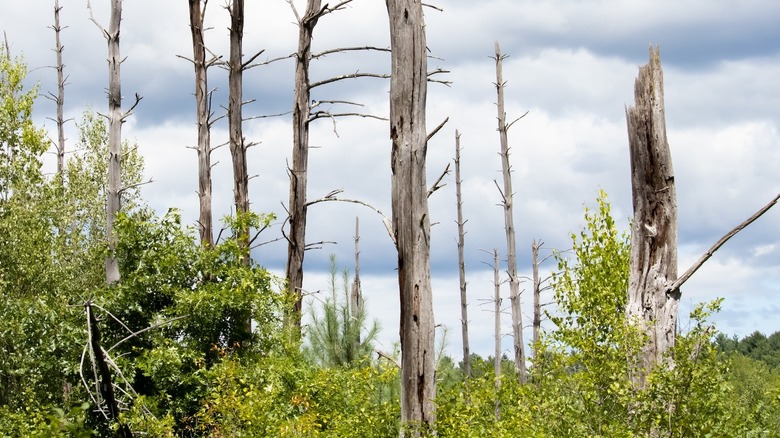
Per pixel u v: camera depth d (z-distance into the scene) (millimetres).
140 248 16219
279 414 13250
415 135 10867
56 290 21703
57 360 15125
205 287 15906
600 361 9883
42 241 22047
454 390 11023
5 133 21938
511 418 9977
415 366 10688
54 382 16344
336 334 18016
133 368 14773
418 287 10742
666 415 9250
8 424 14695
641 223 11609
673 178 11562
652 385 9250
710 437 9164
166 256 15883
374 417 11852
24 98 22203
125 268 16438
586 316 12141
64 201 24484
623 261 13195
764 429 9586
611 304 12438
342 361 17938
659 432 9383
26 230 21688
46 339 15055
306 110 18797
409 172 10844
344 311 18141
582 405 9617
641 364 11094
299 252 18703
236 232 16781
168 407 14750
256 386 14008
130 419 11898
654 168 11547
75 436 4590
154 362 14602
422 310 10727
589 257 13211
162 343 15008
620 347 10047
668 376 9172
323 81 18328
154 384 15516
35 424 13859
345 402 14383
